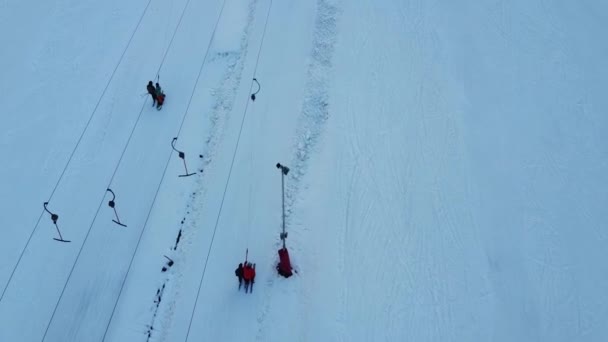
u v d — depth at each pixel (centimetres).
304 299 1238
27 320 1279
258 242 1354
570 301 1275
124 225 1449
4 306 1312
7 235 1474
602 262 1355
